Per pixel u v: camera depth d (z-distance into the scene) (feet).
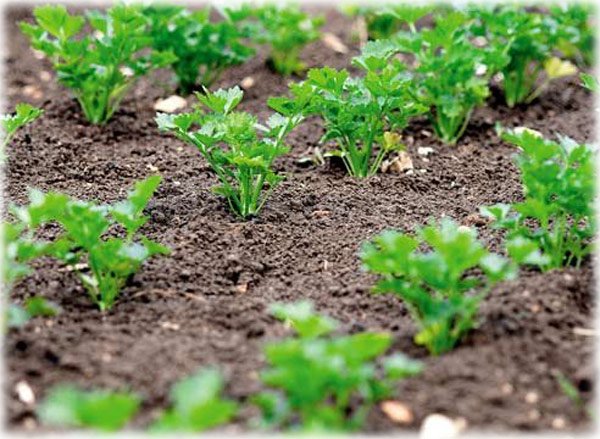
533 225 18.89
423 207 20.48
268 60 28.94
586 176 16.15
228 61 26.43
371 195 21.03
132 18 23.38
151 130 24.80
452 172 22.34
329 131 21.12
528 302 15.56
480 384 13.76
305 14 27.32
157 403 13.57
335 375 12.12
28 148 22.95
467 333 14.94
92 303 16.34
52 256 17.60
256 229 19.10
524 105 26.03
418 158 23.12
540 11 30.86
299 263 18.19
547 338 14.73
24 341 14.84
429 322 14.15
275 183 19.53
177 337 15.21
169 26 25.86
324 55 29.60
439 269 14.30
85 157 22.86
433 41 22.88
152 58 24.27
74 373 14.21
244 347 14.83
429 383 13.80
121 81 24.59
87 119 24.98
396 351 14.73
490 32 25.20
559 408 13.43
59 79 23.79
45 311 15.55
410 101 22.71
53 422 13.32
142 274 17.24
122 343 14.96
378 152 23.32
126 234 18.74
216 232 18.88
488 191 21.38
